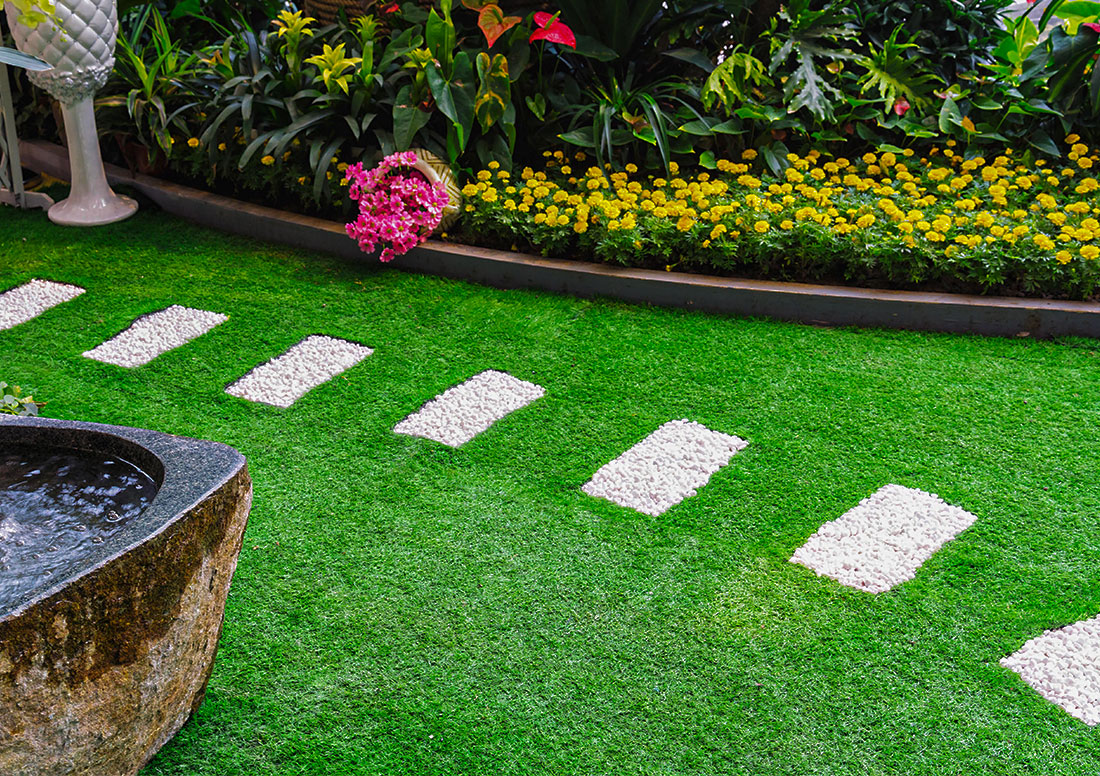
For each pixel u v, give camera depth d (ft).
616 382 12.73
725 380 12.72
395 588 9.23
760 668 8.30
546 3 18.44
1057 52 17.63
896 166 17.28
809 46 17.84
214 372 13.10
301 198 17.11
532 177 16.76
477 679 8.22
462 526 10.09
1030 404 12.02
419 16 17.94
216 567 6.91
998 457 11.05
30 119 20.77
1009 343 13.44
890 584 9.18
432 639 8.64
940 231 14.16
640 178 17.76
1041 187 16.60
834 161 18.29
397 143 16.20
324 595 9.14
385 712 7.89
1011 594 9.02
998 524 9.95
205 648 7.29
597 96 17.98
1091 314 13.29
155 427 11.90
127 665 6.42
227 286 15.49
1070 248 13.85
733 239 14.83
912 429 11.60
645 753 7.54
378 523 10.14
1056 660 8.26
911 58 18.31
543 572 9.43
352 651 8.50
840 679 8.17
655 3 17.89
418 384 12.78
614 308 14.60
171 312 14.70
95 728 6.38
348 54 18.29
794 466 10.98
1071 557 9.46
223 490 6.72
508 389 12.62
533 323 14.21
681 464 11.04
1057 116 18.02
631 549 9.73
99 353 13.58
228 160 17.65
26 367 13.21
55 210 17.89
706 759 7.48
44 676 5.90
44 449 7.56
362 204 15.43
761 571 9.39
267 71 17.52
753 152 17.16
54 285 15.56
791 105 17.04
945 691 8.02
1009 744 7.53
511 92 18.01
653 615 8.89
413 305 14.79
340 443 11.56
